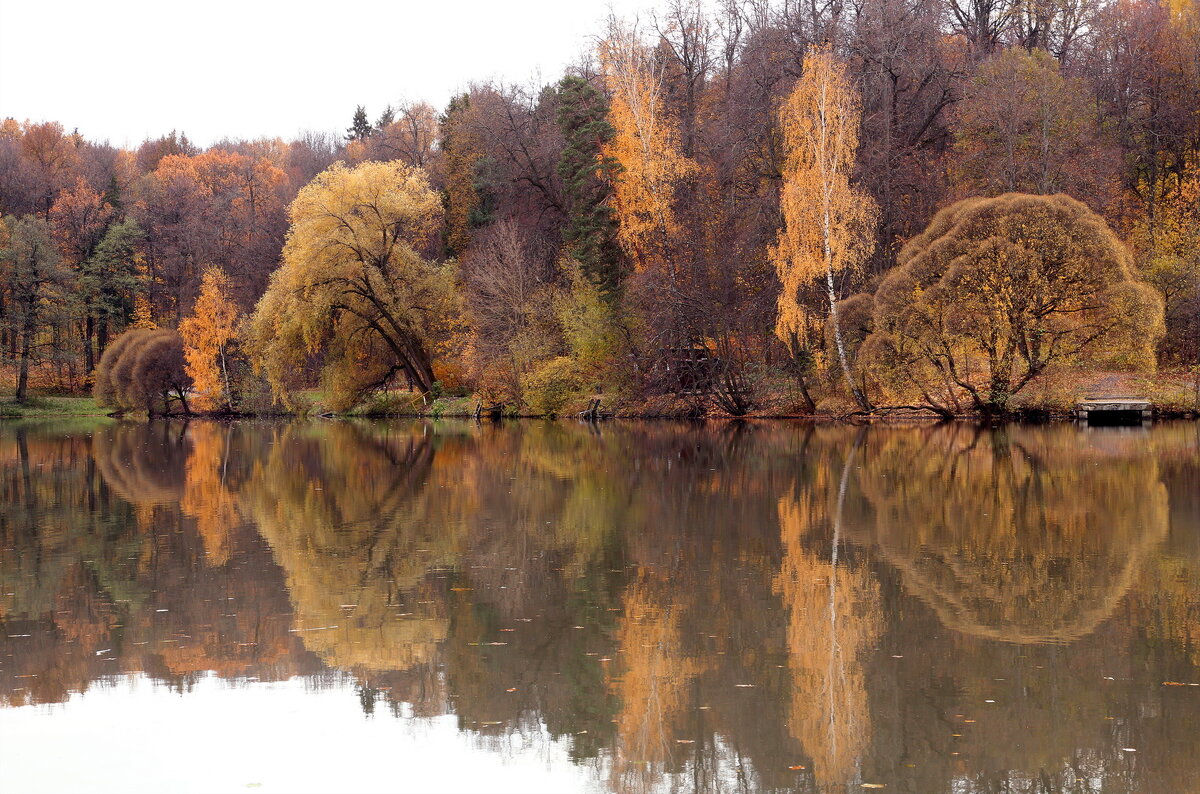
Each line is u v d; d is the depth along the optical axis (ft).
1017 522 60.49
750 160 159.84
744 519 63.72
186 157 338.34
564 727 30.01
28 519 67.92
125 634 39.68
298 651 37.35
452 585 46.93
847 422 139.44
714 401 156.04
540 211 202.69
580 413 165.07
